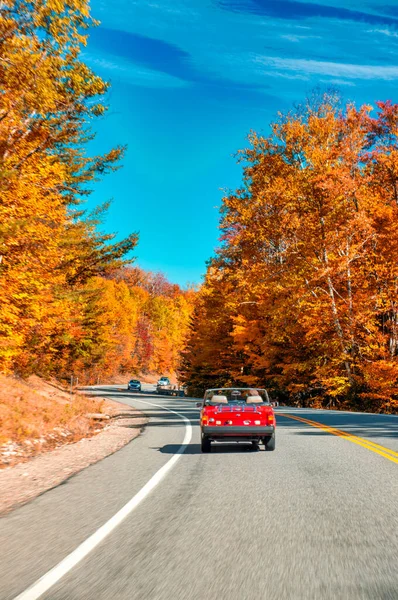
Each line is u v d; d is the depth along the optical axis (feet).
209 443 37.93
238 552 15.07
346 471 28.35
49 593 12.16
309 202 107.86
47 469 31.94
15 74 45.01
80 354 127.54
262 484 25.38
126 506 21.18
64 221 73.51
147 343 431.02
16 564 14.20
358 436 44.21
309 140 106.42
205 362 168.04
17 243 54.34
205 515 19.49
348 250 105.81
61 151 73.56
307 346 120.88
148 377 428.56
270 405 38.83
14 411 54.80
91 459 36.60
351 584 12.59
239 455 36.14
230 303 143.23
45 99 47.78
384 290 109.09
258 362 135.13
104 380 341.62
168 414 85.56
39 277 63.52
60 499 22.68
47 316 76.07
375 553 14.87
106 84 50.49
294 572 13.42
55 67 47.24
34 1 42.37
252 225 114.93
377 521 18.29
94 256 90.94
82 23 45.11
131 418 79.00
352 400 103.65
